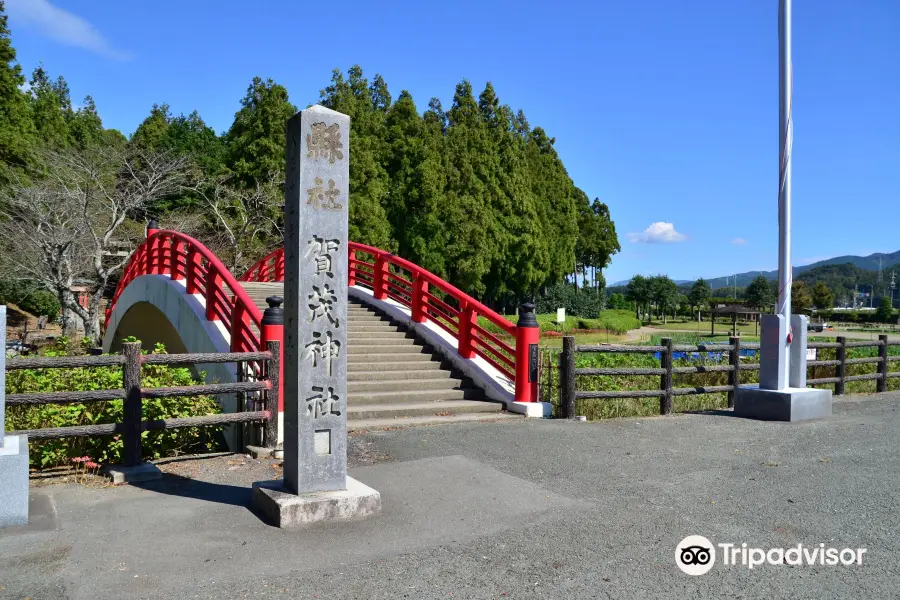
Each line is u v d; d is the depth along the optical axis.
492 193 39.00
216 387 6.89
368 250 14.88
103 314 30.81
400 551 4.36
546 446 7.44
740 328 60.97
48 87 52.78
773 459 6.89
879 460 6.87
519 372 9.70
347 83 34.72
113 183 24.95
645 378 12.51
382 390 10.19
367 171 32.16
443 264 34.88
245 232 27.77
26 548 4.34
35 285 24.23
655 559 4.26
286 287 5.20
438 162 35.34
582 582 3.91
